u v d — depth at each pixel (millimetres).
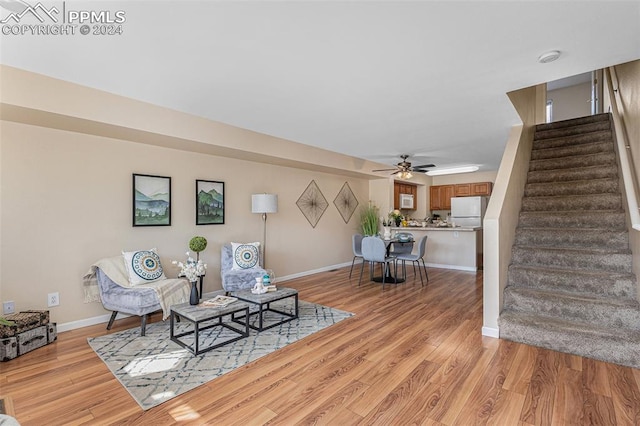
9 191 2840
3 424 1056
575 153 4039
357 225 7344
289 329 3162
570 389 2020
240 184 4844
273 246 5375
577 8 1618
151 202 3793
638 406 1832
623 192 3158
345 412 1840
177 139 3525
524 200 3768
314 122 3738
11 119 2766
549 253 3139
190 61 2238
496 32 1852
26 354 2605
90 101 2793
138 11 1653
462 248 6352
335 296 4438
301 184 5926
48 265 3051
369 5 1602
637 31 1825
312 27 1807
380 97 2934
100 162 3389
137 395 2021
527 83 2625
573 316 2689
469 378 2184
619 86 3428
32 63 2289
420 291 4652
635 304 2484
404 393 2020
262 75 2463
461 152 5543
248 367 2391
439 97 2939
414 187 8875
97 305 3381
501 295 2943
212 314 2719
